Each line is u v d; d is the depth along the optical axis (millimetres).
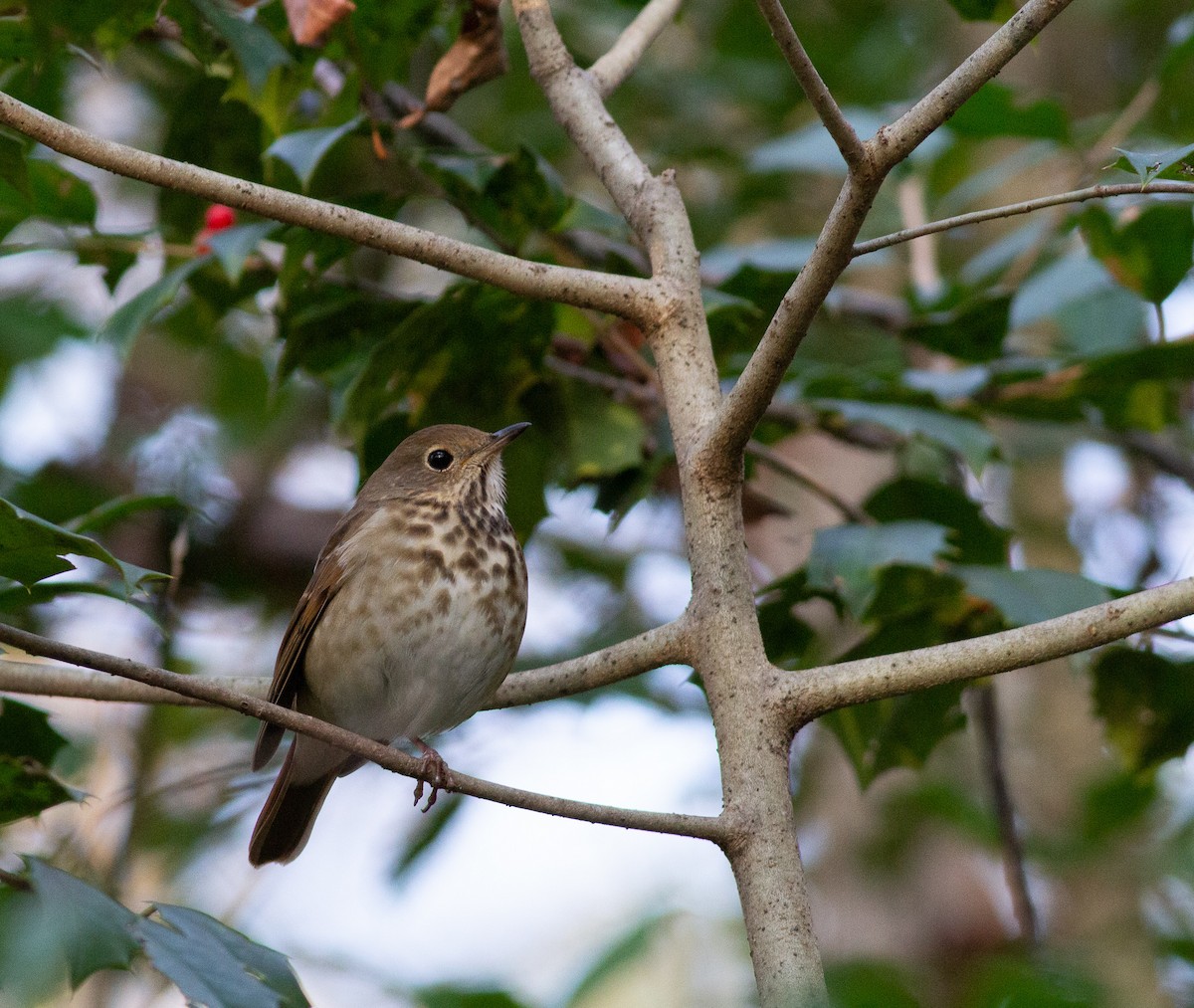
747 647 6852
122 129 17312
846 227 6230
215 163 11023
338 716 9938
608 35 16766
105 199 17219
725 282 11086
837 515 15680
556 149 16734
